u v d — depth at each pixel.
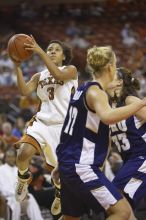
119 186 7.74
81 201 6.38
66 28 32.66
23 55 7.65
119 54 29.69
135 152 7.80
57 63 8.28
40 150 7.99
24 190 8.08
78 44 29.95
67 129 6.40
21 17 33.53
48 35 31.61
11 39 7.70
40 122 8.12
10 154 11.72
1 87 24.41
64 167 6.29
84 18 34.09
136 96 7.80
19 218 11.37
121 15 34.66
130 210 6.25
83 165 6.22
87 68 6.90
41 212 12.21
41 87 8.23
